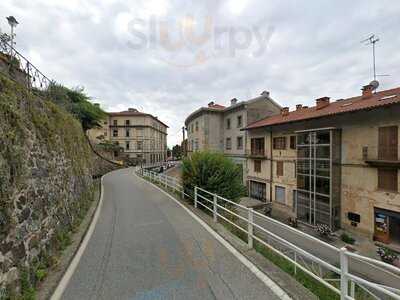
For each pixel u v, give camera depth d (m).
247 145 24.34
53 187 5.55
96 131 51.03
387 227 11.88
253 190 23.27
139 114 54.72
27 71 6.26
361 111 12.49
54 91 8.75
